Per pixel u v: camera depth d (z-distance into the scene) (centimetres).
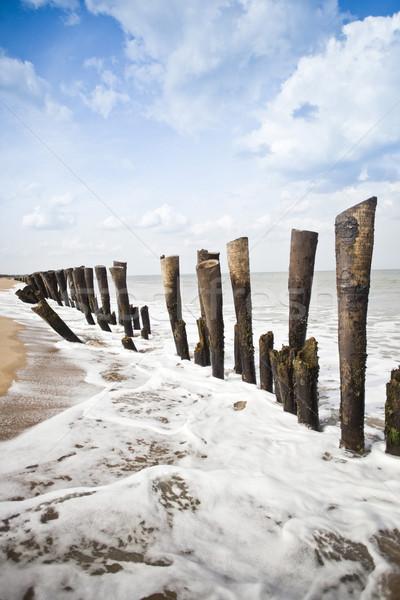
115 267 859
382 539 184
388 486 233
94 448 276
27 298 1557
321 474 248
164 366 559
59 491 211
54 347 657
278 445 294
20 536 173
